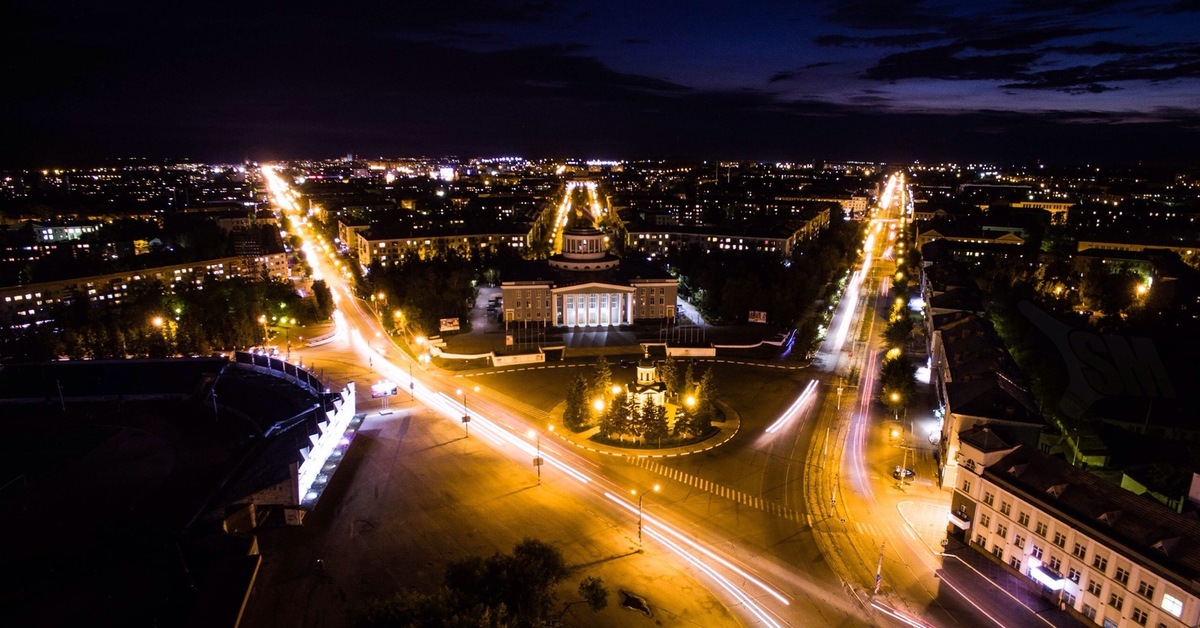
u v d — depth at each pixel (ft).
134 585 270.87
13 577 284.00
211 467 387.55
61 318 601.21
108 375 495.41
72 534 319.68
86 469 385.50
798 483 365.20
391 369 554.87
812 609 266.57
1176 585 222.07
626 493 353.51
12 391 474.90
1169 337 548.31
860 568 292.61
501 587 233.55
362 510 333.83
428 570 286.25
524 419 451.94
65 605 260.83
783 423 443.32
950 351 460.14
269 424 420.36
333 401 420.36
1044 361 468.34
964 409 347.77
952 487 356.79
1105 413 427.74
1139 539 239.50
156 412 466.29
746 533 317.83
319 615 258.37
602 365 444.14
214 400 465.88
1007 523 290.35
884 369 499.51
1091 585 254.47
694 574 286.66
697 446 410.11
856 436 423.23
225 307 632.79
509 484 361.71
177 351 568.00
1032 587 279.08
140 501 349.41
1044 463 288.92
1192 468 352.90
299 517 319.68
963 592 277.44
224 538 291.58
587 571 287.28
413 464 384.27
